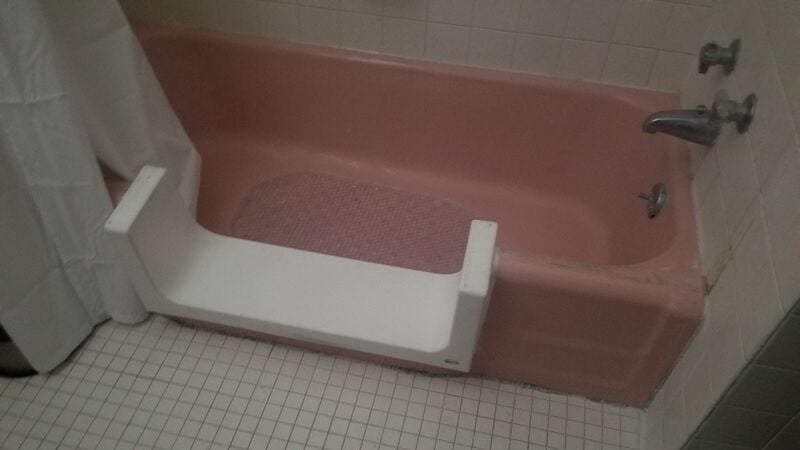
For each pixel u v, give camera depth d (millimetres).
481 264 1000
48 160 1061
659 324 1083
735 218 1008
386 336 1104
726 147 1126
